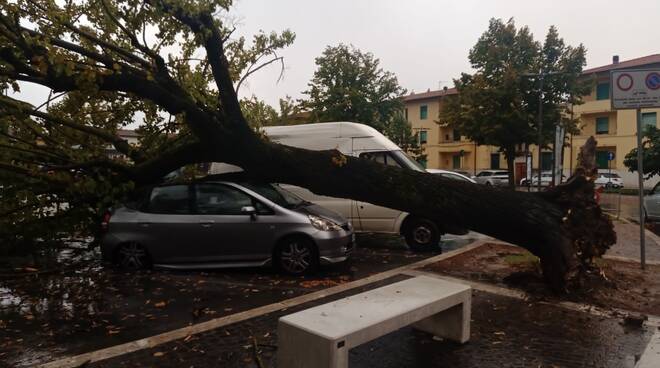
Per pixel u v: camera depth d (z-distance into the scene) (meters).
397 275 6.85
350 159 7.21
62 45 6.64
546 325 4.82
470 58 29.58
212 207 7.30
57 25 6.54
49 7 6.73
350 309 3.66
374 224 9.36
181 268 7.27
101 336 4.66
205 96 7.86
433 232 9.03
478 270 7.14
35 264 7.86
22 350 4.32
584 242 6.05
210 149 7.45
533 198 6.44
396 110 30.92
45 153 7.76
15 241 8.21
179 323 5.02
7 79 6.77
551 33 27.94
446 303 4.04
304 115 29.22
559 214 6.23
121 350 4.25
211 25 6.77
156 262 7.35
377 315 3.52
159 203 7.44
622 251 8.95
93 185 7.39
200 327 4.81
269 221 7.07
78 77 6.54
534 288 6.03
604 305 5.41
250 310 5.36
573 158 43.31
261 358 4.05
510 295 5.85
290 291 6.18
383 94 29.56
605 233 6.15
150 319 5.14
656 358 3.92
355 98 27.84
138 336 4.65
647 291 5.98
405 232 9.23
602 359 4.02
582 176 6.32
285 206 7.41
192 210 7.33
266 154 7.14
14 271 7.28
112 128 8.91
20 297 5.98
